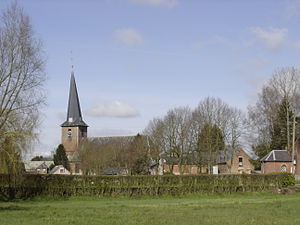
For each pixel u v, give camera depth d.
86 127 138.12
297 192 52.41
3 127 34.53
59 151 119.75
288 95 84.50
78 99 137.00
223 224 22.62
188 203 39.34
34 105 37.31
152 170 91.25
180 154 80.81
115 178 48.03
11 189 44.66
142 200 45.09
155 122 83.62
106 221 23.83
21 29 36.44
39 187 45.53
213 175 51.06
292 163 80.25
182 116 82.06
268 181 53.19
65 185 46.41
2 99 35.53
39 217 26.31
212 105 84.56
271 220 24.38
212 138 84.06
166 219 24.86
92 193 47.12
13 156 35.66
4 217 26.34
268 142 89.31
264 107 86.94
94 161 93.88
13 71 35.81
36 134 36.59
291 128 86.50
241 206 34.41
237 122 85.44
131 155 84.81
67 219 24.88
